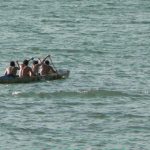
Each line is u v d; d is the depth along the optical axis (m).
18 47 167.12
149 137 94.88
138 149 90.62
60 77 127.81
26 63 125.50
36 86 122.25
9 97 114.25
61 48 166.12
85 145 91.62
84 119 102.06
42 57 155.38
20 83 123.25
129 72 136.50
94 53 159.00
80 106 108.88
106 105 109.69
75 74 133.88
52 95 115.75
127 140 93.62
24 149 90.00
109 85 124.00
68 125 99.38
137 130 97.56
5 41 176.12
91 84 124.81
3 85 122.25
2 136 94.50
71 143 92.31
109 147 91.12
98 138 94.19
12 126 98.50
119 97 114.75
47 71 127.31
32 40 178.88
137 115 104.38
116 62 147.38
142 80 129.12
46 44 172.25
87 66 142.88
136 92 118.25
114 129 97.88
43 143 92.12
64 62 148.00
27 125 99.12
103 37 185.50
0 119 101.69
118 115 104.19
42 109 107.00
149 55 156.50
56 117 102.94
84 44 172.50
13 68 123.81
